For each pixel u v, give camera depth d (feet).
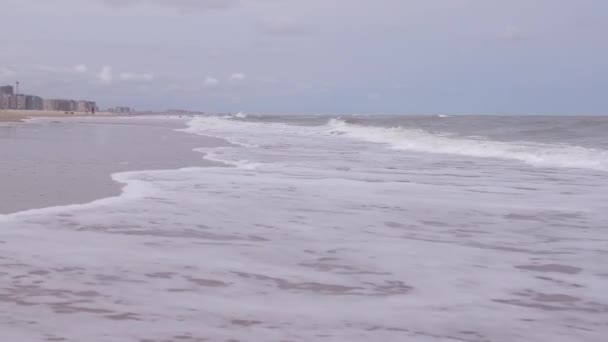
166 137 80.28
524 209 24.76
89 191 26.73
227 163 42.24
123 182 30.12
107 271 14.24
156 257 15.67
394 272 14.87
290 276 14.32
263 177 34.17
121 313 11.37
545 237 19.44
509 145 57.47
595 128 82.53
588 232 20.22
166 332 10.44
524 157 49.32
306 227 20.22
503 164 45.14
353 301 12.53
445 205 25.48
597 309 12.26
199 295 12.65
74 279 13.51
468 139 72.69
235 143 68.03
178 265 14.98
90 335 10.18
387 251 17.07
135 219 20.66
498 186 32.17
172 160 43.60
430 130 100.12
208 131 106.63
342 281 14.01
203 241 17.72
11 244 16.57
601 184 33.22
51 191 26.40
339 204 25.22
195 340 10.11
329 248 17.28
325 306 12.17
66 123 153.99
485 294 13.19
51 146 56.03
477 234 19.76
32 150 50.29
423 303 12.49
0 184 28.27
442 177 36.14
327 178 34.45
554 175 37.73
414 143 66.54
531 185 32.73
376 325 11.11
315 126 138.92
